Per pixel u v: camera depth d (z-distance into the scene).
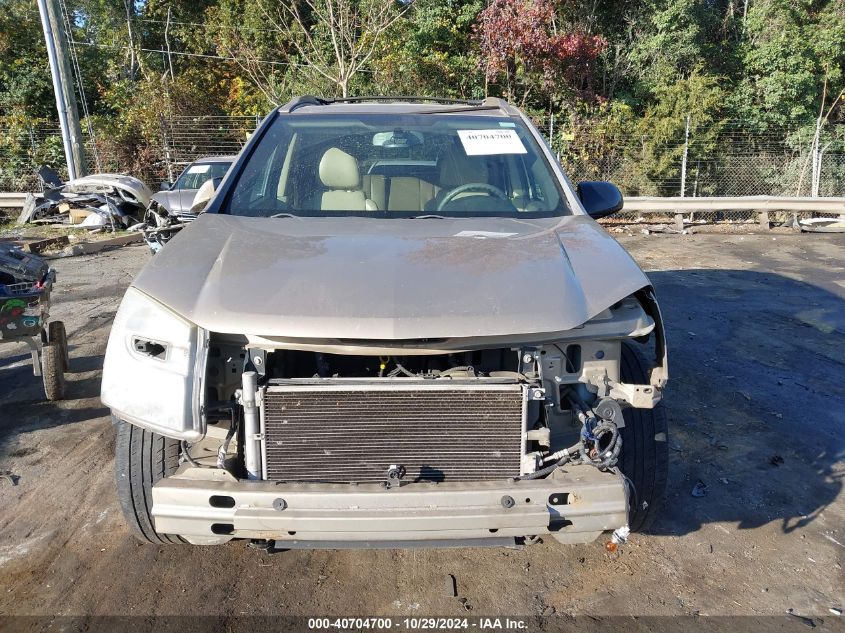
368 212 3.30
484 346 2.34
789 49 17.12
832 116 18.22
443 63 17.67
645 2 18.20
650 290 2.57
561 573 3.01
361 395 2.29
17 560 3.03
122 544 3.16
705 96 14.84
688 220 14.20
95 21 23.73
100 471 3.84
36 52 20.20
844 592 2.91
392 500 2.21
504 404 2.32
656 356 2.57
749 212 14.77
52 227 13.80
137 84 19.77
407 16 18.52
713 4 19.84
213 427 2.42
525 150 3.75
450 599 2.83
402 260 2.56
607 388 2.50
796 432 4.43
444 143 3.73
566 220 3.22
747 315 7.23
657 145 14.79
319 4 15.61
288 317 2.25
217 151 16.78
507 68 16.95
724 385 5.23
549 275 2.51
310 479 2.33
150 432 2.67
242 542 3.14
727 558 3.13
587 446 2.40
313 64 15.76
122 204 13.49
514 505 2.24
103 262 10.55
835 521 3.43
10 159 16.98
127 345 2.36
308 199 3.37
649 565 3.07
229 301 2.33
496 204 3.40
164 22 23.17
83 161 15.52
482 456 2.34
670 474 3.87
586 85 17.84
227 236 2.84
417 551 3.15
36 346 4.76
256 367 2.33
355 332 2.21
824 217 14.48
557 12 18.39
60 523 3.32
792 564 3.09
